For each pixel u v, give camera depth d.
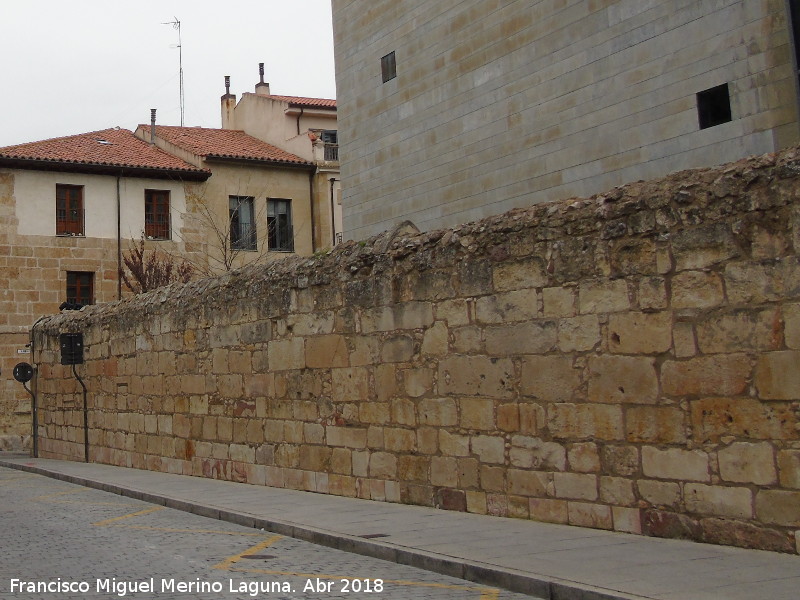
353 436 13.67
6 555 10.12
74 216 36.41
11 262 34.84
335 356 14.06
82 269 36.06
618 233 9.76
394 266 12.88
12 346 34.56
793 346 8.19
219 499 14.27
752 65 15.60
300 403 14.89
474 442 11.53
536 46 19.86
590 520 10.03
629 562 8.21
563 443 10.35
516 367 10.95
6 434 34.19
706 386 8.89
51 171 35.84
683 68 16.70
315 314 14.54
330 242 41.22
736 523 8.60
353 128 25.84
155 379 19.61
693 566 7.92
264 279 15.84
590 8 18.58
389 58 24.55
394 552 9.49
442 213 22.61
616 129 17.98
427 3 23.12
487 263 11.36
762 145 15.42
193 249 38.47
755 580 7.34
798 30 15.01
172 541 10.99
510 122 20.56
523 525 10.47
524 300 10.84
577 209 10.27
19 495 17.00
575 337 10.22
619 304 9.74
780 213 8.33
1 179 34.88
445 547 9.41
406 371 12.64
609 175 18.11
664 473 9.27
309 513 12.34
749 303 8.55
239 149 41.44
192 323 18.11
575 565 8.22
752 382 8.50
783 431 8.24
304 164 41.06
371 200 25.03
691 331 9.04
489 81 21.17
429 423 12.24
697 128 16.48
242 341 16.47
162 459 19.30
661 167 17.09
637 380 9.54
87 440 23.20
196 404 17.97
